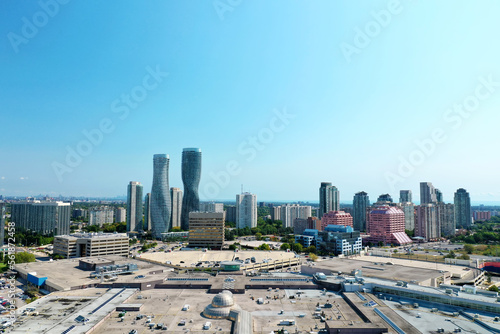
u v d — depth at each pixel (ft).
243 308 513.45
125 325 444.55
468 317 454.40
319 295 577.43
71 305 514.68
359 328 405.80
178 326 441.68
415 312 474.49
